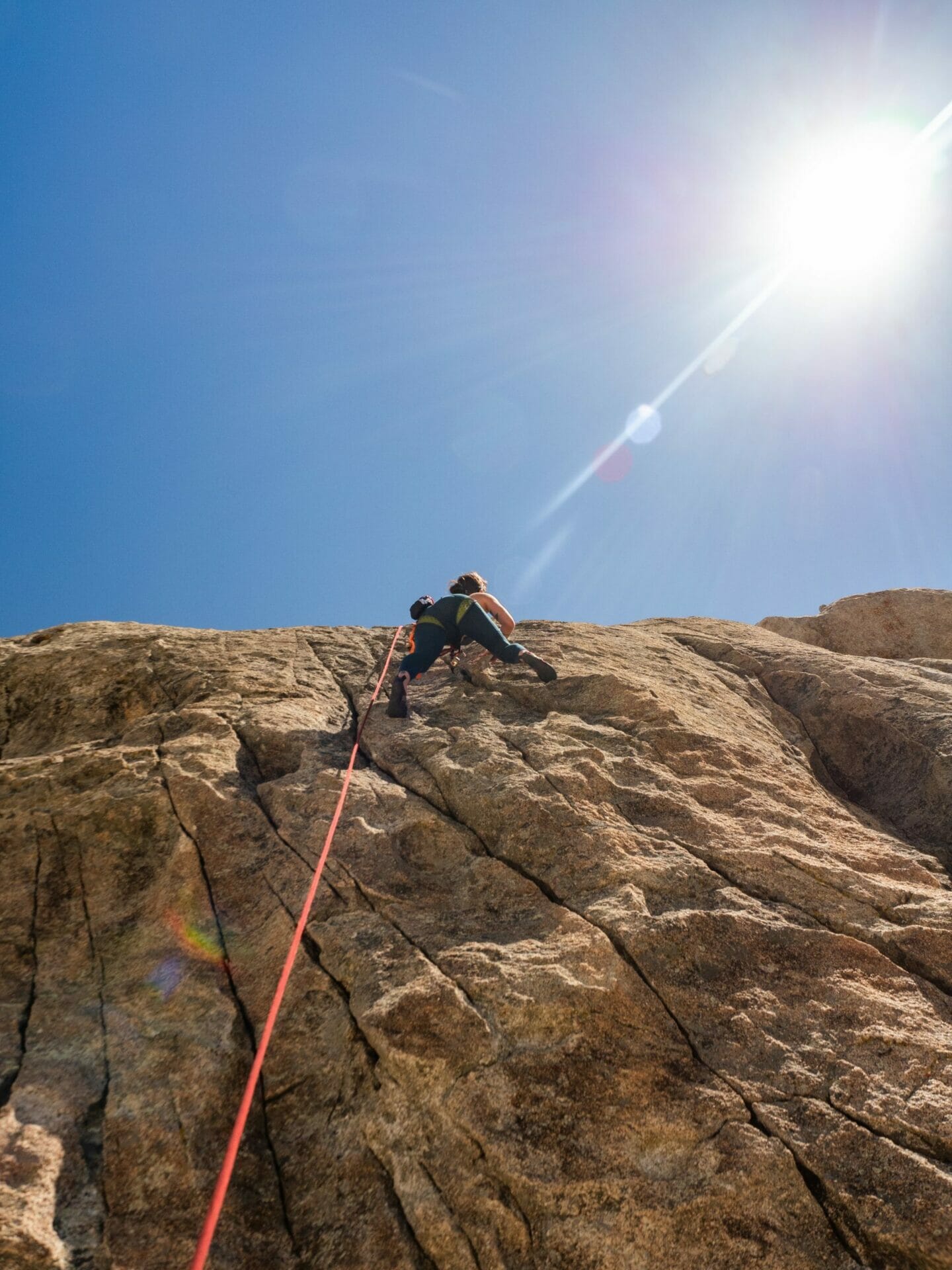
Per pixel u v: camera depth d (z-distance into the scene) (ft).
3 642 22.63
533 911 12.00
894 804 17.88
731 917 11.75
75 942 12.19
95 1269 8.30
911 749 18.70
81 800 14.03
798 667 23.21
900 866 13.92
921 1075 9.68
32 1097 9.66
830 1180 8.68
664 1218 8.46
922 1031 10.28
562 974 10.57
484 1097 9.36
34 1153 8.96
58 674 19.66
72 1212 8.72
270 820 13.89
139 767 14.73
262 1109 9.96
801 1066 9.84
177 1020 10.85
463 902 12.30
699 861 12.98
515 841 13.26
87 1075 10.16
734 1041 10.12
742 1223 8.43
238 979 11.41
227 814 13.75
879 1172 8.70
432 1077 9.58
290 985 11.11
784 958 11.27
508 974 10.59
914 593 36.96
